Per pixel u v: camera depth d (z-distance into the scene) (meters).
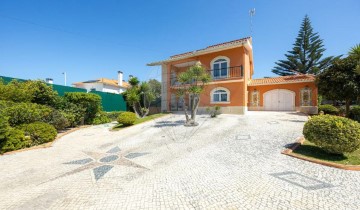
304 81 18.23
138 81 21.25
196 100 14.48
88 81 34.72
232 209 3.56
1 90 11.09
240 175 5.08
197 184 4.68
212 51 19.39
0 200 4.16
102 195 4.28
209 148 7.83
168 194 4.24
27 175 5.62
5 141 8.26
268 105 20.34
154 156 7.23
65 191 4.53
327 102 26.59
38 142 9.45
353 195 3.89
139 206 3.77
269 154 6.69
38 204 3.96
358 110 12.70
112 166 6.26
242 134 9.81
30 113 10.52
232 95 18.75
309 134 6.54
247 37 20.50
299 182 4.55
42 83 13.49
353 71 11.59
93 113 17.31
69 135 12.22
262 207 3.57
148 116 19.81
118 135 11.83
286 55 37.28
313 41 35.69
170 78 23.25
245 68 18.73
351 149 5.79
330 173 5.02
